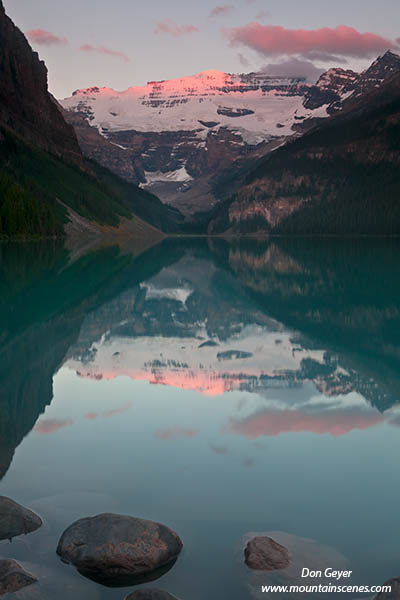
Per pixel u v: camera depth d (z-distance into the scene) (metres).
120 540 6.43
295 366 16.19
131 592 5.93
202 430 10.33
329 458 8.90
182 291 37.47
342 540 6.60
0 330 21.33
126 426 10.59
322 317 26.41
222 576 6.05
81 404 12.00
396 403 12.09
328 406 11.88
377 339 20.77
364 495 7.64
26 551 6.57
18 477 8.33
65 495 7.77
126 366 15.92
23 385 13.55
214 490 7.85
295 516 7.14
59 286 37.53
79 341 19.62
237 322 25.14
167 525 6.98
